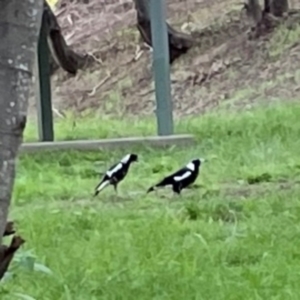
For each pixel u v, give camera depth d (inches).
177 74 1205.7
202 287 302.7
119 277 316.2
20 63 170.9
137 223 413.4
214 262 337.7
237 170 566.9
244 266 331.9
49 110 763.4
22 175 592.7
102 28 1455.5
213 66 1192.8
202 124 836.6
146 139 701.9
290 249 352.8
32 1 170.7
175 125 836.0
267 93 1070.4
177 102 1139.9
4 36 169.3
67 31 1489.9
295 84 1072.8
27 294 301.0
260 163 592.7
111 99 1233.4
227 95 1109.7
